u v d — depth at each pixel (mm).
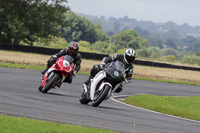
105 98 35250
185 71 180125
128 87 70438
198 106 50438
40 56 150000
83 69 107250
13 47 169375
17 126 20469
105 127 24719
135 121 29562
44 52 167375
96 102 34969
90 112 31094
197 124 34438
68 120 25422
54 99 36969
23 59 120938
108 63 35281
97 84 35281
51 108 30125
